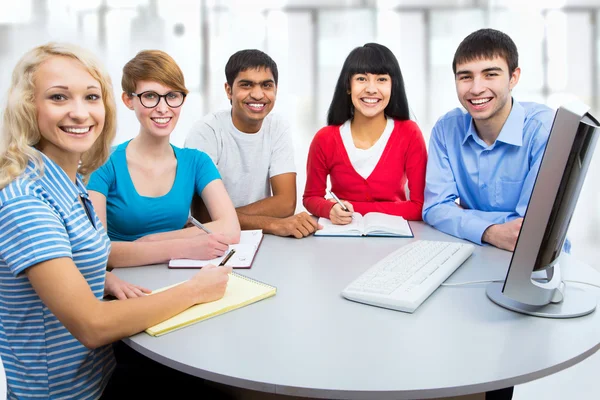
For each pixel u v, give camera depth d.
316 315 0.98
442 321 0.95
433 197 1.76
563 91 5.22
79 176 1.14
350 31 5.35
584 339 0.88
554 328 0.92
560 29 5.20
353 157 2.02
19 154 0.95
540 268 0.98
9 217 0.89
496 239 1.41
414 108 4.94
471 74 1.63
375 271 1.14
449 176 1.78
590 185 4.33
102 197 1.53
